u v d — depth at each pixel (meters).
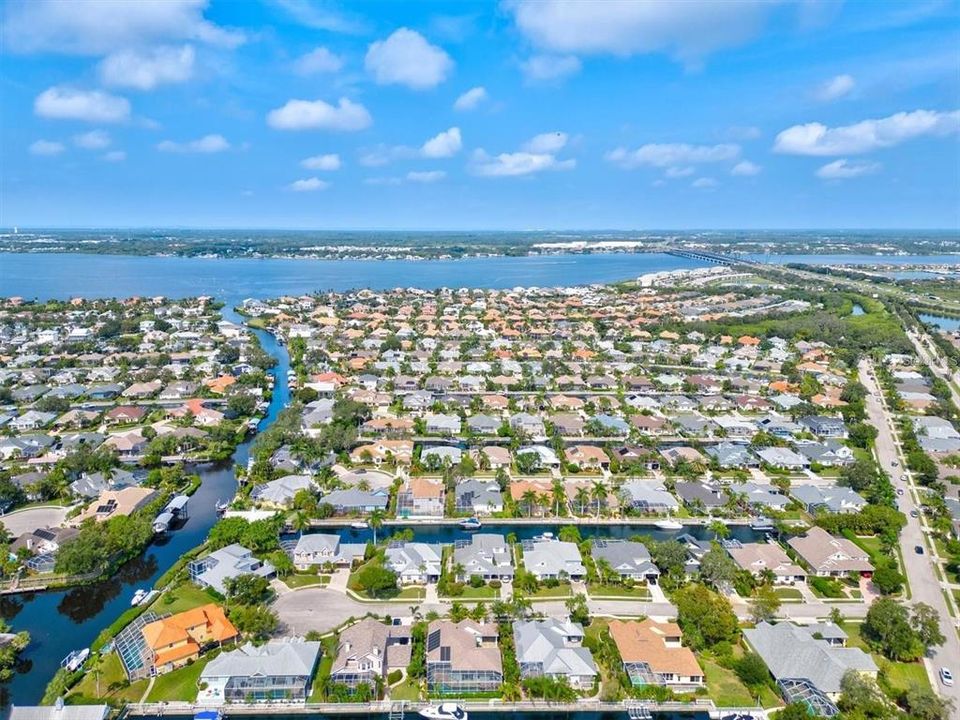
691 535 134.12
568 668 89.31
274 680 86.62
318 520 137.25
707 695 87.94
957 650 97.44
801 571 116.38
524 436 185.62
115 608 108.69
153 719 83.00
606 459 166.25
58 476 151.12
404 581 113.19
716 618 98.12
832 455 174.62
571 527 127.75
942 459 171.38
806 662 90.50
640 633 96.25
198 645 93.75
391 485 152.62
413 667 90.56
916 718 82.06
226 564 113.50
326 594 109.75
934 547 129.62
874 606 99.88
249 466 161.50
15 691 88.31
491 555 118.31
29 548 119.06
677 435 194.50
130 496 138.12
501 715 86.00
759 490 150.25
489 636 95.50
